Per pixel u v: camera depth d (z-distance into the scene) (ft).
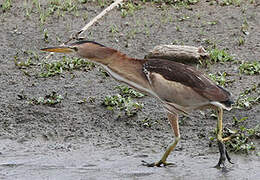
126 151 33.94
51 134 36.42
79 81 42.93
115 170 31.07
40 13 54.70
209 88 29.81
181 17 53.72
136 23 52.54
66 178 30.12
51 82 42.83
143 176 30.12
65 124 37.50
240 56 46.16
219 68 44.24
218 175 29.99
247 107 38.04
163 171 30.76
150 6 56.44
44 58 47.03
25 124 37.58
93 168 31.48
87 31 51.37
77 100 40.06
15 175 30.78
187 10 55.16
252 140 34.58
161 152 33.68
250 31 50.39
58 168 31.63
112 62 31.40
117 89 41.60
